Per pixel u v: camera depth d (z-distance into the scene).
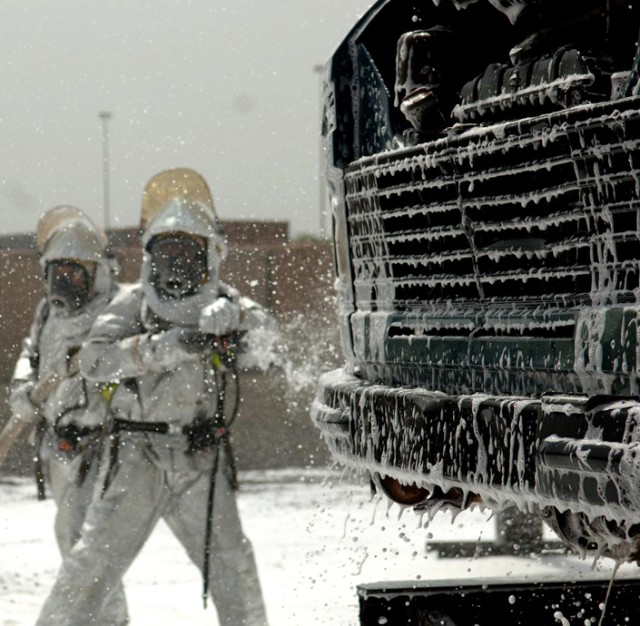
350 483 14.42
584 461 2.98
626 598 4.35
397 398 3.86
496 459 3.41
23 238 28.09
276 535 10.65
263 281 20.70
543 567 8.48
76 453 7.82
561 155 3.27
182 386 6.94
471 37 4.27
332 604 7.42
